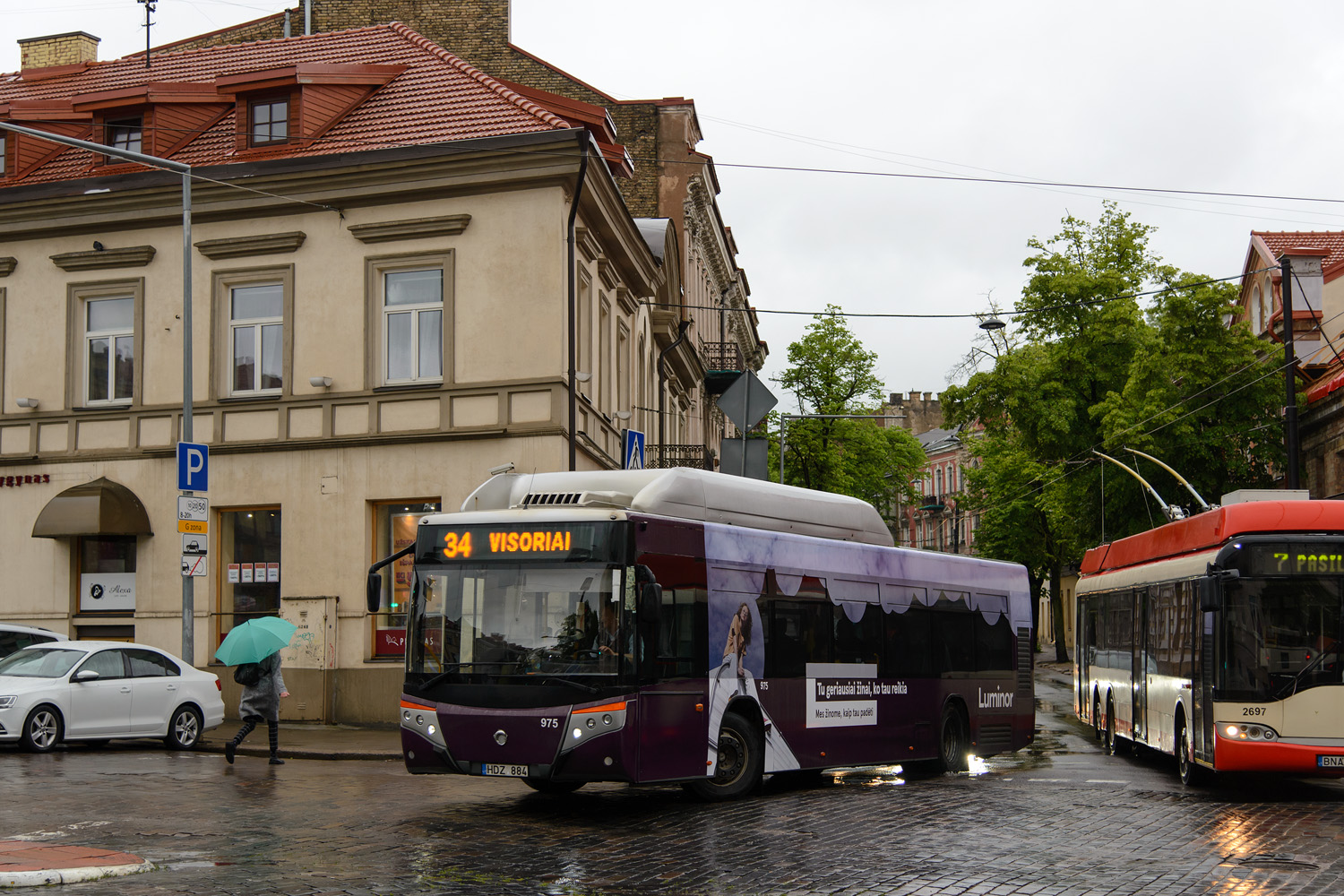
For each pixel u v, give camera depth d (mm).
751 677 15078
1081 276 44625
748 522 15727
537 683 13078
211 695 20703
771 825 12562
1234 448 39125
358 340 25141
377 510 25125
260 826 12078
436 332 25062
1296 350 44281
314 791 14906
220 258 25969
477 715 13164
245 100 26875
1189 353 39188
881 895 9086
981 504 69438
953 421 46812
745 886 9422
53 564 26484
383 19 40688
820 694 16250
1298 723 15328
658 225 36219
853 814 13375
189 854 10492
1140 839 11711
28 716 18484
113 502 25594
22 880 8953
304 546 25062
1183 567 17766
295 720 24516
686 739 13867
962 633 19578
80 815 12453
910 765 18891
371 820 12688
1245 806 14453
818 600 16438
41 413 26781
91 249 26656
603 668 13047
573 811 13625
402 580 24828
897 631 17969
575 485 14734
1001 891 9234
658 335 37281
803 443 60094
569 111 29062
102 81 30891
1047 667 64312
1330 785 17312
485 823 12539
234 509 25812
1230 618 15680
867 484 62344
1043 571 69250
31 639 21656
